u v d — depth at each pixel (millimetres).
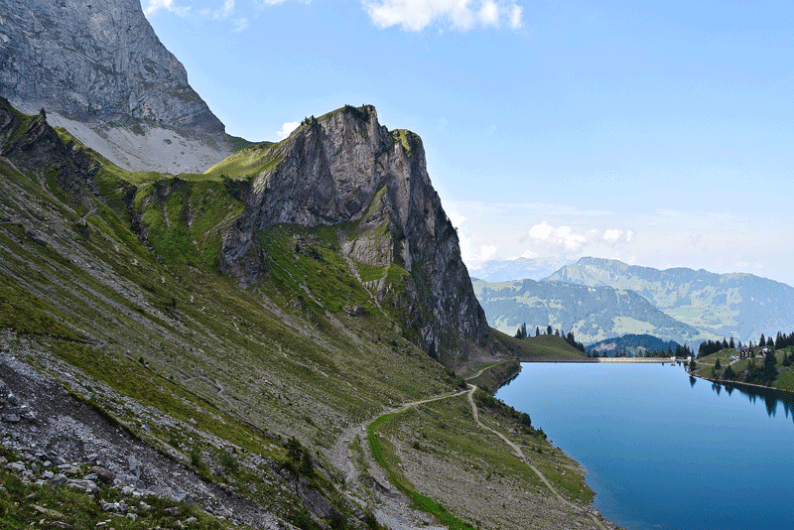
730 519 118375
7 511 28234
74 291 104688
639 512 118938
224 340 140375
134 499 35969
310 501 59156
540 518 100188
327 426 112938
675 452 177125
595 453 173250
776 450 182500
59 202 183625
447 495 96000
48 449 36875
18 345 55719
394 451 113562
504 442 160500
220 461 51688
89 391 51219
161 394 68625
